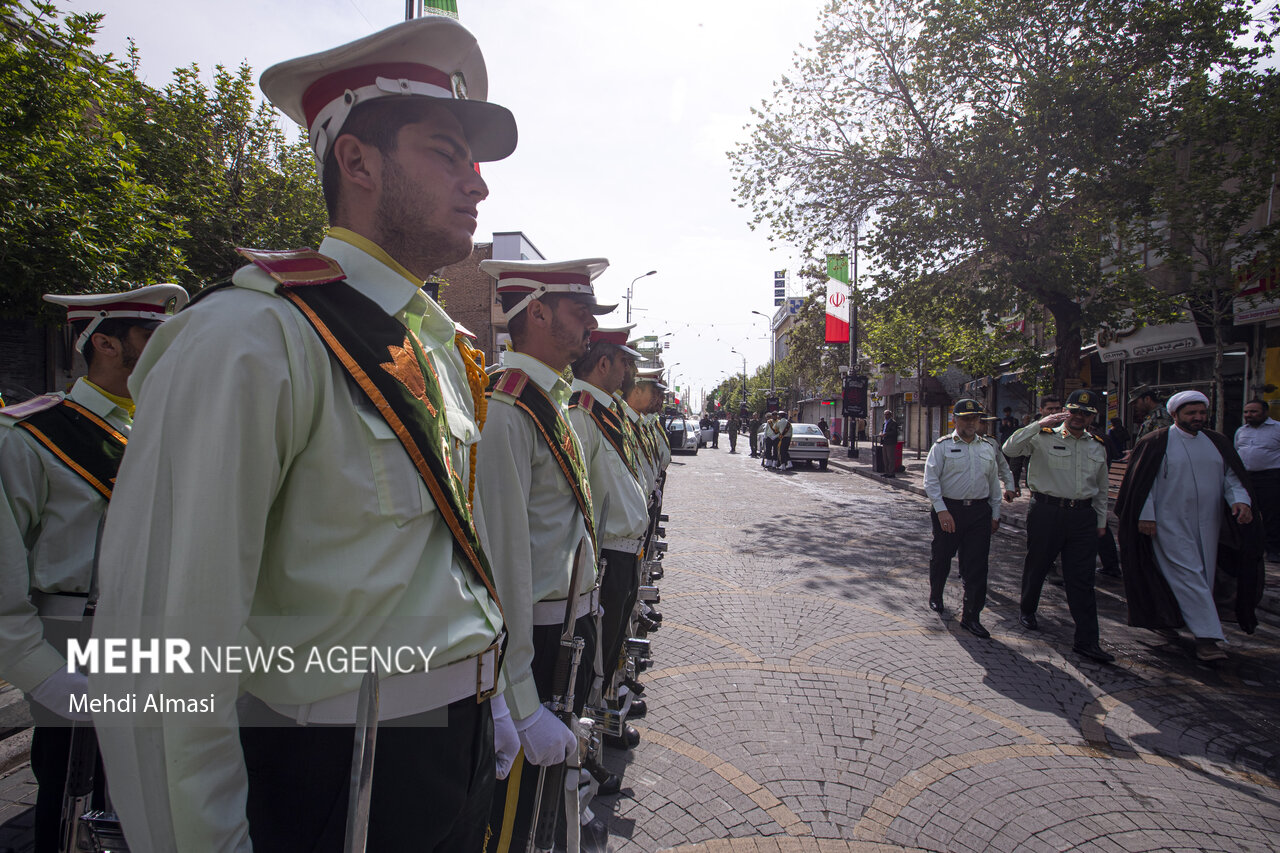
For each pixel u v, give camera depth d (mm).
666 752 3287
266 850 1066
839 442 35625
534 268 2318
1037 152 9812
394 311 1176
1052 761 3277
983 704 3889
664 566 7023
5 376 7844
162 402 921
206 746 884
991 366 13625
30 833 2568
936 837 2680
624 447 3217
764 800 2908
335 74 1192
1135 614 4898
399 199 1188
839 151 12086
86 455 2096
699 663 4395
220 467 890
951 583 6473
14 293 4410
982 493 5141
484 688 1217
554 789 1815
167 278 5234
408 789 1091
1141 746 3453
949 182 10820
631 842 2625
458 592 1140
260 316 977
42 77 4395
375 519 1028
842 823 2762
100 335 2170
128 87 5926
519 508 1848
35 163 4305
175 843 872
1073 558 4773
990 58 10328
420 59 1207
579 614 2467
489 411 2082
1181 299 8547
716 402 96062
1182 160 9367
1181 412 4836
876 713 3730
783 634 4973
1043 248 10062
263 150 8758
